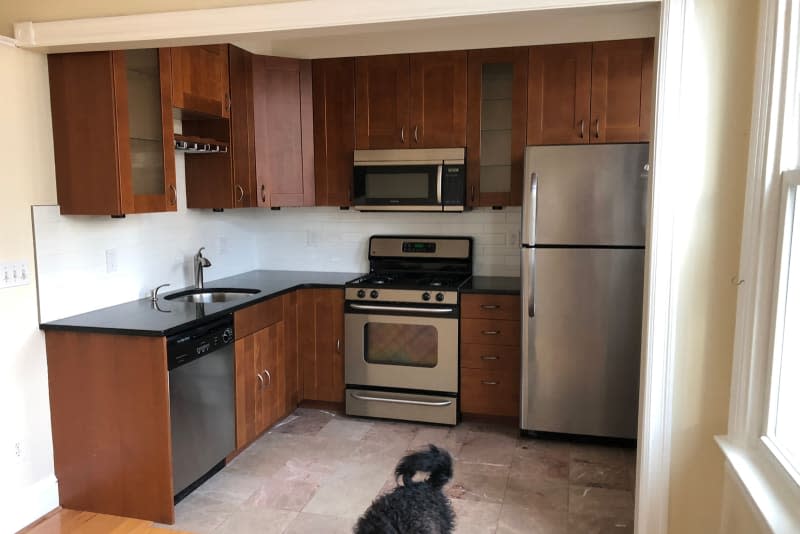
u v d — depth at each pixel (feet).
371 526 5.86
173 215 11.95
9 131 8.46
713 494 6.98
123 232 10.58
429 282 12.92
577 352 11.40
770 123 5.99
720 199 6.64
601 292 11.17
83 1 8.12
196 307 10.23
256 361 11.25
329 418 13.02
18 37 8.34
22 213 8.68
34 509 8.91
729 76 6.48
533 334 11.54
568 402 11.56
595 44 11.77
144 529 8.77
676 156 6.61
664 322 6.86
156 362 8.63
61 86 8.99
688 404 6.95
